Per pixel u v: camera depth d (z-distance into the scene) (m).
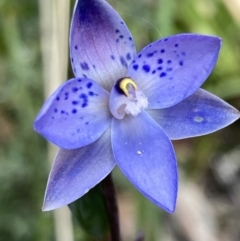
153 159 0.10
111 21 0.10
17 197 0.18
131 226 0.19
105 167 0.10
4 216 0.17
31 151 0.17
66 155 0.10
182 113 0.11
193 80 0.10
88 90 0.10
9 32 0.18
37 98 0.18
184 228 0.19
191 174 0.20
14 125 0.19
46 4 0.15
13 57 0.18
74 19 0.10
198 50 0.10
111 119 0.10
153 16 0.18
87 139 0.10
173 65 0.10
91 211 0.12
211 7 0.20
